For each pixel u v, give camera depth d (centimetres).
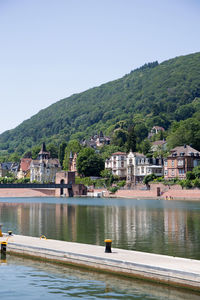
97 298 2759
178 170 16588
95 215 8500
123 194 17475
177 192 14962
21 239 4394
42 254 3750
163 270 2942
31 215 8662
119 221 7156
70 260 3519
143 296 2783
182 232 5562
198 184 14512
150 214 8569
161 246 4422
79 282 3077
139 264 3078
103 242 4747
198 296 2752
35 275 3266
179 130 18950
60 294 2836
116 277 3183
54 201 15275
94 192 19412
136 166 19500
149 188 16875
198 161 16650
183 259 3272
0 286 3008
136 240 4850
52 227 6316
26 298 2767
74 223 6900
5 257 3903
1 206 12100
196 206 11031
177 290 2859
